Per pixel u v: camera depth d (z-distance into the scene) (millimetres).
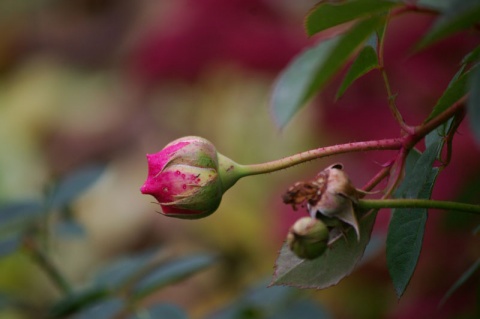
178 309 552
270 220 937
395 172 428
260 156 1033
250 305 570
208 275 998
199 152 438
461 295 674
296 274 432
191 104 1096
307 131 980
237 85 1046
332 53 451
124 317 562
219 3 943
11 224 575
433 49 779
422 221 430
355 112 832
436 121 424
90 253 1100
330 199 418
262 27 939
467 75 410
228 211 1032
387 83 435
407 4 445
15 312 815
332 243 430
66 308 545
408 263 429
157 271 558
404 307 713
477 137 359
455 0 367
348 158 830
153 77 1018
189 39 965
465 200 596
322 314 565
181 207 438
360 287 795
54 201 573
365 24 436
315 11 427
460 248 700
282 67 925
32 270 1054
